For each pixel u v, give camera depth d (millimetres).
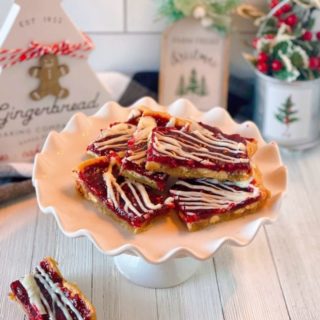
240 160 535
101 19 786
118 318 547
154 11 780
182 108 661
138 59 824
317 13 733
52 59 673
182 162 531
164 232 515
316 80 715
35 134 712
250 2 774
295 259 614
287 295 574
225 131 636
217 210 517
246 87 822
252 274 597
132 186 540
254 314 555
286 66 700
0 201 669
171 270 576
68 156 595
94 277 588
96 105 727
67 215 523
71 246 624
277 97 727
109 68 830
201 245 500
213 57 772
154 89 803
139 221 503
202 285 584
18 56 653
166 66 778
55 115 711
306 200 688
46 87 686
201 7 738
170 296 572
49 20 655
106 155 577
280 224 655
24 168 691
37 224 651
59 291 537
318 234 644
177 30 761
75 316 517
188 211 514
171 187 545
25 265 599
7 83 666
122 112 656
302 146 756
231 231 517
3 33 651
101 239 496
